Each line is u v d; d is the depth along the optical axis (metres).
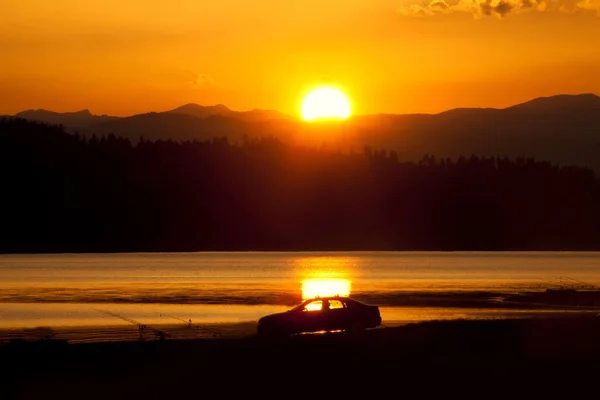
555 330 153.50
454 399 93.25
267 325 149.38
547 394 95.69
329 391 98.00
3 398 97.50
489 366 114.56
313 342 134.75
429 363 116.38
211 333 190.50
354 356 121.62
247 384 102.94
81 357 129.12
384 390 98.44
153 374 111.88
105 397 96.88
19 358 128.50
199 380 106.31
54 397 97.69
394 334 146.25
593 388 99.12
